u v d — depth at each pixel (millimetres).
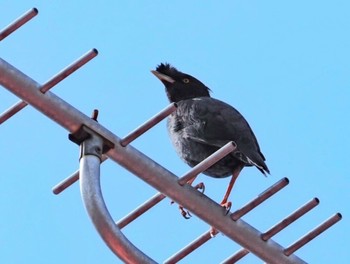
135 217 10297
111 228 8547
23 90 9234
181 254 10680
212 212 10109
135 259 8625
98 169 9109
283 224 10148
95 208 8594
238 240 10242
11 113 10062
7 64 9148
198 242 10656
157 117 9633
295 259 10367
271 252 10273
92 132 9406
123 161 9641
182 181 9938
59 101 9336
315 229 10188
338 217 10117
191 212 10188
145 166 9727
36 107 9336
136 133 9578
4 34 9656
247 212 10125
